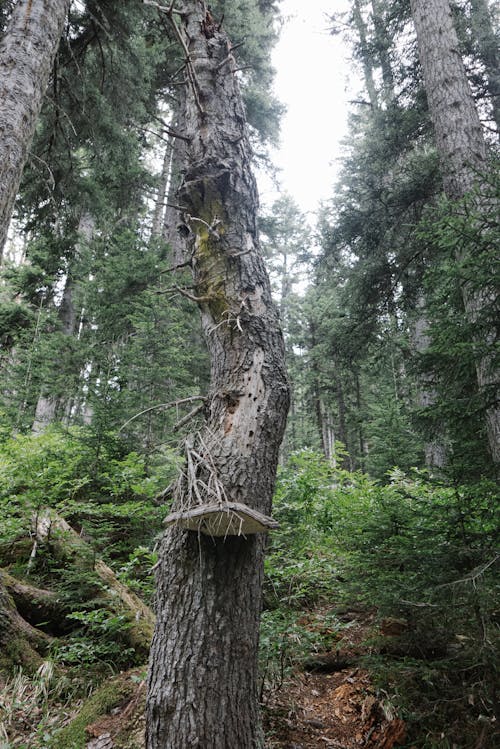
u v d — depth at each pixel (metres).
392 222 9.00
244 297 2.81
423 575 3.03
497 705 2.74
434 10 7.25
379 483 7.14
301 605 4.69
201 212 3.02
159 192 14.02
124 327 9.52
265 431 2.56
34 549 4.78
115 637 3.91
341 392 19.48
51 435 7.13
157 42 8.80
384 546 3.63
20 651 3.72
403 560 3.27
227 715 2.22
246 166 3.17
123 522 5.75
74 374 9.43
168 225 11.45
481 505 3.25
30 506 4.98
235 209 3.01
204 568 2.36
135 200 12.15
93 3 6.91
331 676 3.66
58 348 9.84
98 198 8.75
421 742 2.83
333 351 9.61
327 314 18.16
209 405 2.72
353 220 9.13
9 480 5.32
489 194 3.69
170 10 3.10
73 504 5.15
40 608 4.18
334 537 5.07
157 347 7.61
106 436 6.05
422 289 8.77
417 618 3.25
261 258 3.02
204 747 2.15
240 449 2.47
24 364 10.07
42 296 12.42
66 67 7.35
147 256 9.23
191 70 3.12
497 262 3.31
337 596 4.57
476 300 4.55
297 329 20.84
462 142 6.42
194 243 3.01
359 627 4.26
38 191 8.29
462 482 3.34
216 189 3.00
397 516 3.75
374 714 3.09
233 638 2.32
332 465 6.81
